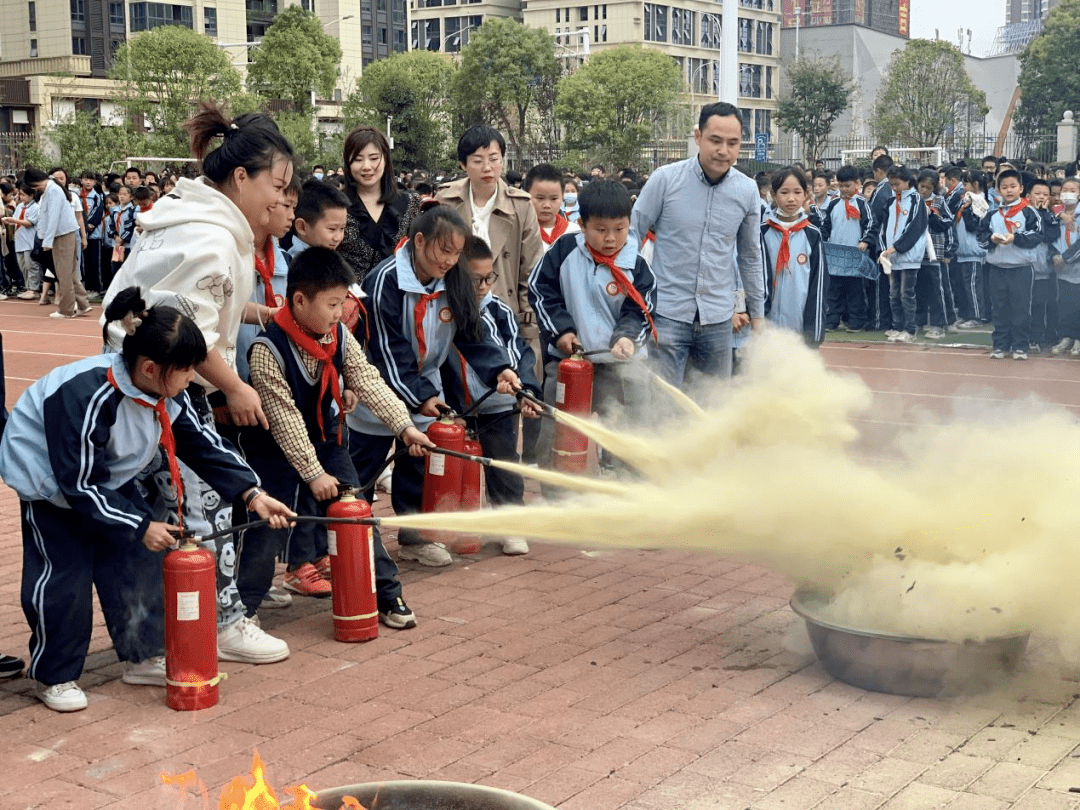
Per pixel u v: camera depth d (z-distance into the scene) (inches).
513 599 238.2
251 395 200.5
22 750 169.9
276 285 224.4
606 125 2400.3
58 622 181.8
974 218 656.4
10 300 868.6
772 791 153.9
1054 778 156.6
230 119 207.9
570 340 279.6
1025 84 2380.7
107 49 2923.2
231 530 188.7
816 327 365.1
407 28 3878.0
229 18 3065.9
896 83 2212.1
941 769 159.6
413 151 2492.6
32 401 179.5
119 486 184.7
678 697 186.1
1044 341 589.3
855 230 658.8
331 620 228.2
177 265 187.0
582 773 159.8
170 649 183.3
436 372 259.6
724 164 283.4
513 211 313.9
